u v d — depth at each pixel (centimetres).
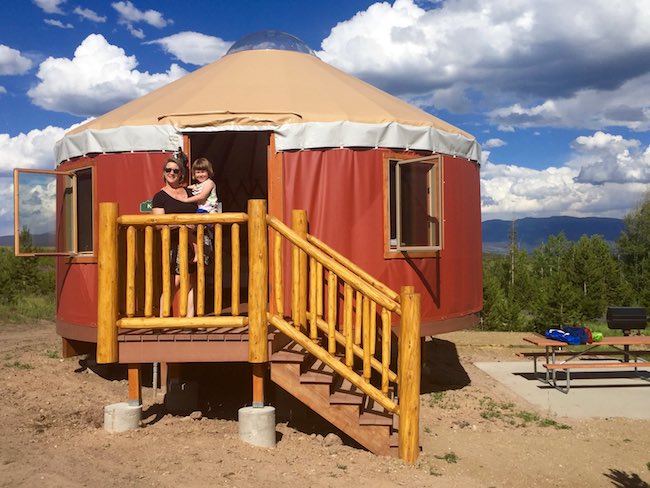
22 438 482
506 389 779
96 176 676
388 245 666
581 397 739
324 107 675
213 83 745
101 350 488
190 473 414
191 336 495
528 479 473
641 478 484
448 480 450
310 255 494
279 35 856
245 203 991
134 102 772
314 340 495
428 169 703
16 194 666
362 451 502
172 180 524
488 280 1569
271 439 494
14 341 1066
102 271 490
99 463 425
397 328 673
